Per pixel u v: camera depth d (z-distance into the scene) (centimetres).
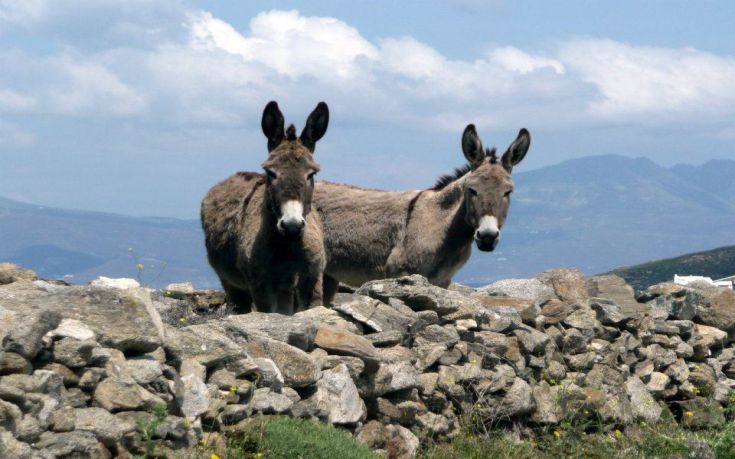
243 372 620
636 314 1116
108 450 498
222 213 1040
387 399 772
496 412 859
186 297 1099
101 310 554
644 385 1088
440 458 764
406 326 824
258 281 941
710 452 844
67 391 496
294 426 618
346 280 1177
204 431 578
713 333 1219
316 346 726
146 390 534
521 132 1119
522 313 981
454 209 1110
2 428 432
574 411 943
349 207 1163
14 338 465
